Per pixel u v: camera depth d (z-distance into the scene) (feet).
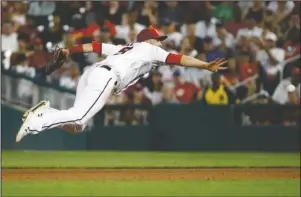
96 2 226.17
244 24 223.71
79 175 127.75
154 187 108.37
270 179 123.75
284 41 218.38
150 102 206.80
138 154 190.90
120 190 103.86
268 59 213.05
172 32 220.43
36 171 135.44
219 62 82.53
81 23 224.33
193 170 141.38
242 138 202.08
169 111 200.95
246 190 106.22
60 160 167.22
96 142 202.49
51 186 108.47
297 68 211.00
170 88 206.39
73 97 199.93
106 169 141.79
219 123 200.95
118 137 202.28
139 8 227.20
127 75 86.28
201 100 205.26
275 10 226.58
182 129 200.75
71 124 84.23
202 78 206.59
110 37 219.61
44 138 202.08
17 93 199.82
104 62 86.53
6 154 187.11
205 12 225.97
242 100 207.00
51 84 199.93
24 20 221.87
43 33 221.05
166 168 145.59
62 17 225.15
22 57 213.25
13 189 104.37
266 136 202.49
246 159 175.42
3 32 216.95
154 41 89.20
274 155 191.42
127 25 222.07
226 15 225.35
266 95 208.95
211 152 200.64
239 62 210.38
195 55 216.13
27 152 196.24
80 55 212.02
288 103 205.26
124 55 86.69
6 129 200.44
